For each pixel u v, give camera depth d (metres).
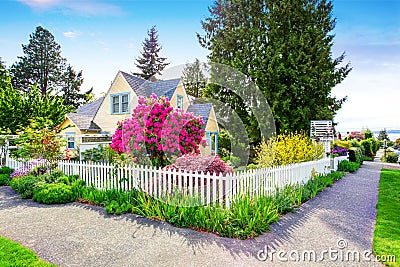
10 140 11.80
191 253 3.72
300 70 14.68
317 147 10.95
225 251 3.79
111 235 4.36
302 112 14.34
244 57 16.55
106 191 6.58
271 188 6.42
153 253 3.71
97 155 10.55
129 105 14.55
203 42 21.28
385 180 10.38
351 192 7.93
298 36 15.19
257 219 4.54
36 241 4.12
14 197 6.92
